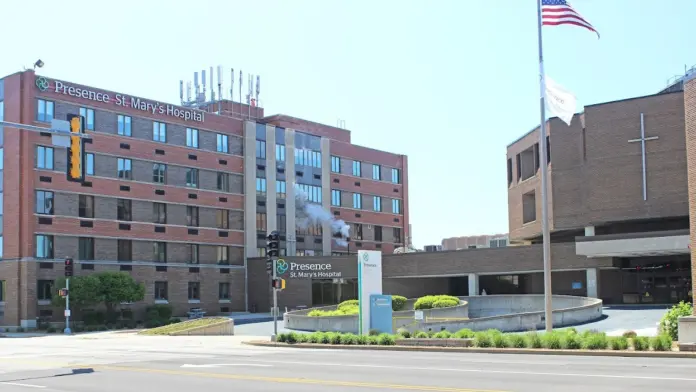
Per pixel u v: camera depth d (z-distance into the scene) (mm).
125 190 61938
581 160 56156
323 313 46844
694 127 29016
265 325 50688
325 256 69938
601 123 54500
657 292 55625
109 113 61375
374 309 34000
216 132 70562
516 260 59062
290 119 81000
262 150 74750
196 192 68000
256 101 83250
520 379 16016
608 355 23141
